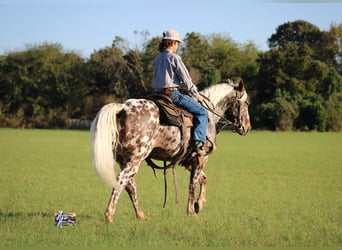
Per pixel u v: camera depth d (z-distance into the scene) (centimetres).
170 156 1086
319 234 998
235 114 1259
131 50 7931
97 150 971
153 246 873
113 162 980
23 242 878
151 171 2267
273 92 7319
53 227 991
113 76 7781
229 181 1911
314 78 7238
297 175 2142
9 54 7625
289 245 908
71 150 3381
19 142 4159
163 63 1088
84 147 3653
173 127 1060
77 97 7700
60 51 7806
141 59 7881
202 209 1274
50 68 7581
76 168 2305
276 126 6806
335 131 6881
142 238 927
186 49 8425
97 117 991
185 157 1120
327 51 9412
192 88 1078
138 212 1089
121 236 931
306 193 1612
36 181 1816
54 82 7600
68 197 1448
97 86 7931
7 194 1490
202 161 1129
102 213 1184
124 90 7819
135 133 1013
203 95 1188
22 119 7562
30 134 5569
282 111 6700
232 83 1277
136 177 2036
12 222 1035
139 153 1023
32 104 7512
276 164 2636
